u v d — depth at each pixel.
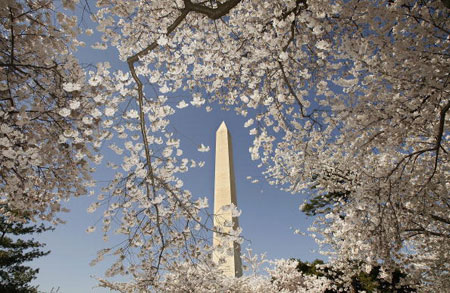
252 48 5.30
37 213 4.79
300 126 4.91
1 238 13.07
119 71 3.79
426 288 6.31
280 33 4.34
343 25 4.64
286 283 10.27
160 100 4.23
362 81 4.40
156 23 5.00
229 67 5.60
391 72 4.22
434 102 4.14
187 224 4.22
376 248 5.20
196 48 5.46
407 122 4.48
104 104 3.93
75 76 3.68
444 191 5.27
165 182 4.27
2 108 3.65
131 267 4.16
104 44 4.50
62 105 3.83
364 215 5.11
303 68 5.37
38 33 3.68
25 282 13.38
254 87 5.25
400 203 5.02
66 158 4.37
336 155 5.81
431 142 5.30
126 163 4.14
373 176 5.32
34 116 3.81
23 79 3.69
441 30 4.04
